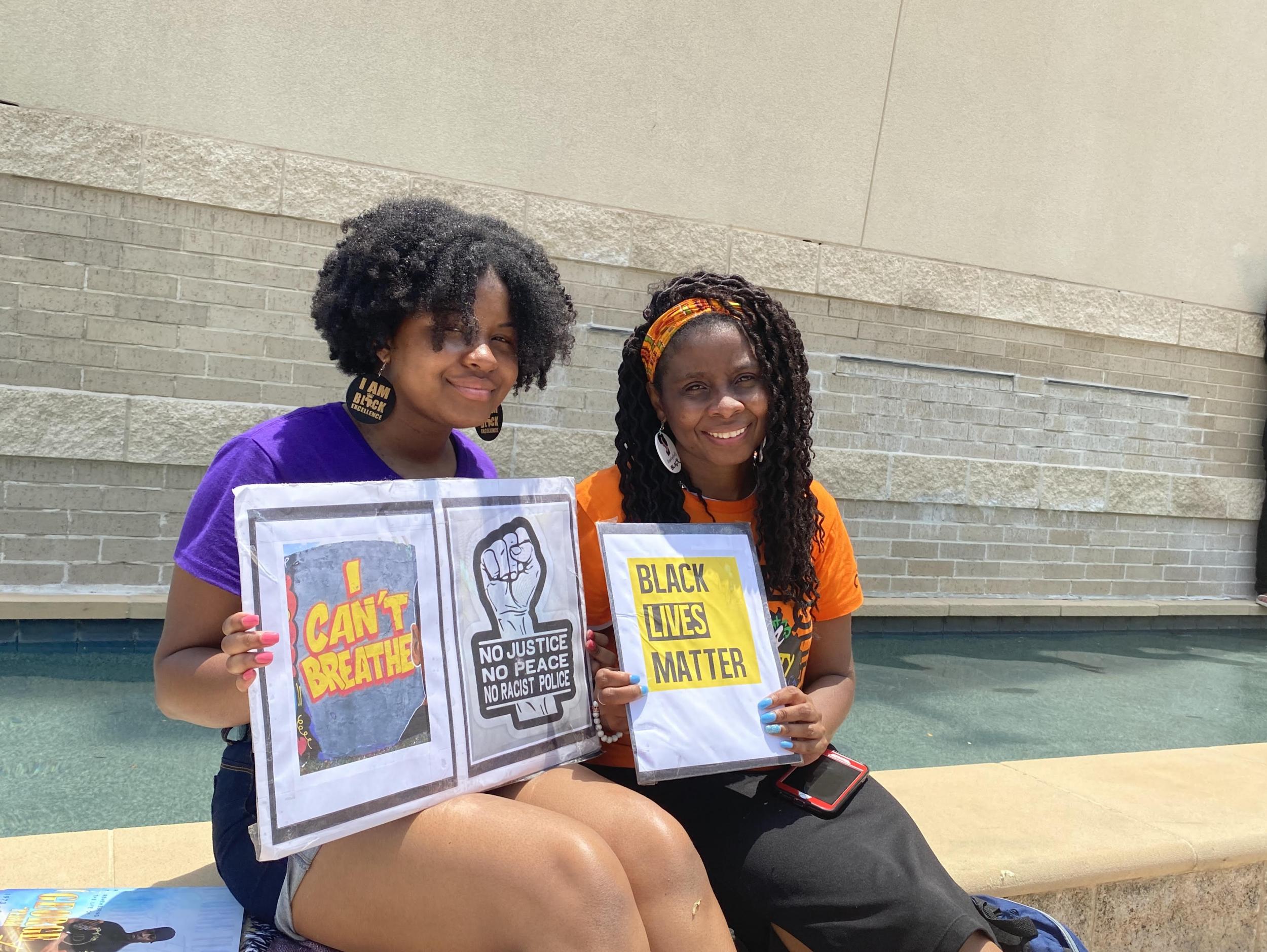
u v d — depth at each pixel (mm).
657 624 1720
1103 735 4242
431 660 1485
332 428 1626
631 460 1965
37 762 3162
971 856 2201
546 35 5566
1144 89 7012
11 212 4719
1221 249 7477
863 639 6039
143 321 4961
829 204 6328
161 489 5039
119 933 1580
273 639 1296
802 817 1686
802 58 6125
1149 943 2389
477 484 1598
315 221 5203
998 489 6871
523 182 5621
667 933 1396
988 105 6617
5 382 4758
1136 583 7445
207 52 4965
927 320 6668
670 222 5938
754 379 1850
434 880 1366
